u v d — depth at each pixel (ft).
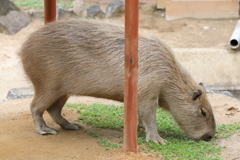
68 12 57.00
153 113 20.42
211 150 19.16
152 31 58.23
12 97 30.42
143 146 19.40
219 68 45.44
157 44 20.48
